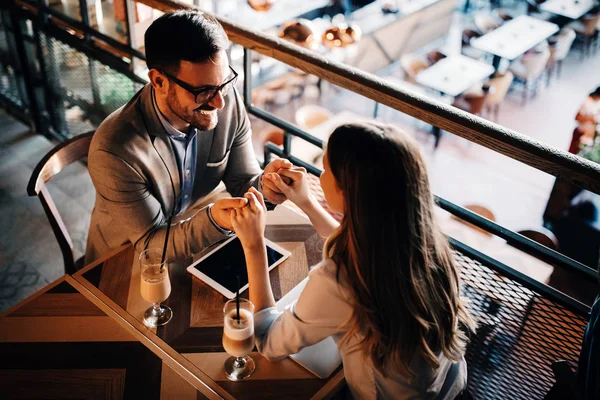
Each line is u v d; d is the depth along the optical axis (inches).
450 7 302.2
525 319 74.9
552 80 270.5
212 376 58.1
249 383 57.6
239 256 71.7
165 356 59.7
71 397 55.4
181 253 69.3
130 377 57.5
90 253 82.4
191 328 62.9
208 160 79.4
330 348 61.5
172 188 75.7
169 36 61.2
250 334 55.9
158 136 70.6
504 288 74.3
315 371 58.9
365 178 46.5
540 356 76.3
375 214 47.1
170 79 63.3
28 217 127.0
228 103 77.0
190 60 61.5
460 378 59.7
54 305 64.6
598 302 57.4
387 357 52.2
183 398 55.8
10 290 110.9
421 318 50.1
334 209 52.8
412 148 47.1
